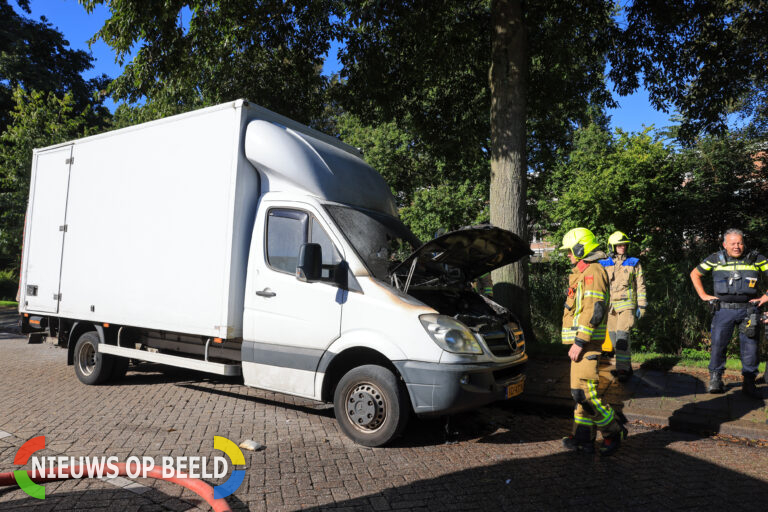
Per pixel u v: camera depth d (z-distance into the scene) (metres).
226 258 5.20
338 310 4.64
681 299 8.89
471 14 10.34
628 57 9.93
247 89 12.54
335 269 4.71
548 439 4.79
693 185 14.96
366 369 4.48
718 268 5.93
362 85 11.11
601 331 4.32
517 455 4.31
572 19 9.88
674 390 6.16
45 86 24.80
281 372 4.90
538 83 11.08
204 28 9.98
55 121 19.69
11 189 19.77
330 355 4.64
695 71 9.59
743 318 5.75
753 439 4.73
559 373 7.00
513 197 7.96
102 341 6.59
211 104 13.05
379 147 22.86
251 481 3.67
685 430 5.05
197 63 10.88
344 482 3.67
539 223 23.05
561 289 10.49
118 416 5.30
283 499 3.37
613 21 10.19
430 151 12.59
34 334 7.66
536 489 3.60
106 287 6.38
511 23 8.12
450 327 4.29
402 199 24.94
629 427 5.20
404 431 4.75
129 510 3.18
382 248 5.08
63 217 7.13
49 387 6.70
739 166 14.76
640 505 3.37
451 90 11.70
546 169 19.19
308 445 4.48
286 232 5.09
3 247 20.67
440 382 4.16
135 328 6.64
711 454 4.38
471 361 4.32
